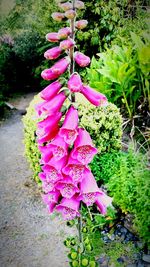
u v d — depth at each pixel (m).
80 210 2.67
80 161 2.14
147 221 3.11
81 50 7.33
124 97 4.96
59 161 2.24
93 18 7.00
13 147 6.17
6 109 7.92
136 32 5.92
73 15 1.93
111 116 4.09
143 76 5.15
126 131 5.07
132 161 3.66
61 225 4.07
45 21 7.93
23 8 8.77
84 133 2.19
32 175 5.18
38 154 4.25
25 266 3.55
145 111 5.12
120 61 5.48
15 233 4.00
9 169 5.41
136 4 6.01
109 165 3.87
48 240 3.86
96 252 3.55
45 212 4.33
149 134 4.63
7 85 8.73
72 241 2.93
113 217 3.70
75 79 2.00
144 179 3.30
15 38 9.11
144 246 3.50
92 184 2.31
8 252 3.74
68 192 2.27
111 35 6.64
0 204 4.54
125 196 3.41
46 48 8.43
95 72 5.43
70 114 2.13
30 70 9.09
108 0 6.56
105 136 4.07
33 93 9.00
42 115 2.13
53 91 2.11
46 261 3.59
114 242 3.66
